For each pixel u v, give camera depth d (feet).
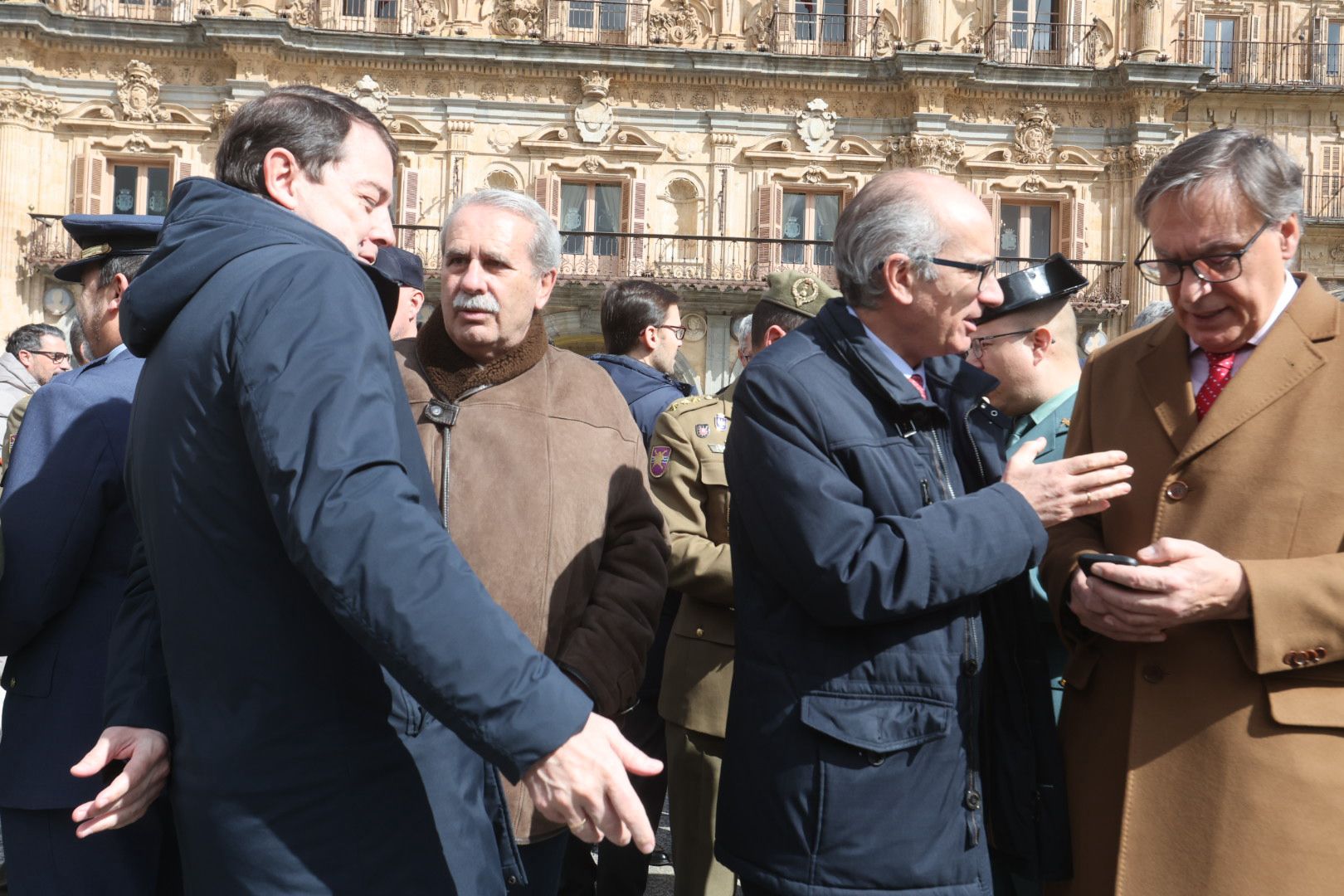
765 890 9.04
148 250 11.66
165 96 86.74
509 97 88.48
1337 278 92.73
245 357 6.79
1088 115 91.91
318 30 85.10
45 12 83.51
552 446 10.85
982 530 8.59
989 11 92.43
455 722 6.32
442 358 10.96
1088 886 9.43
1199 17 93.86
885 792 8.75
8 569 10.56
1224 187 8.63
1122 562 8.55
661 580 11.27
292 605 6.98
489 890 7.58
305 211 7.99
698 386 88.43
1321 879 8.38
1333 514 8.69
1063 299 12.75
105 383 11.19
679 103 89.81
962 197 9.23
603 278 86.53
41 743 10.78
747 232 89.92
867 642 8.91
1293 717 8.53
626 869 15.72
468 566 6.55
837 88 90.27
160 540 7.16
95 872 10.64
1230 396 9.09
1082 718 9.80
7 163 84.02
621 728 16.93
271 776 6.90
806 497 8.73
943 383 10.05
